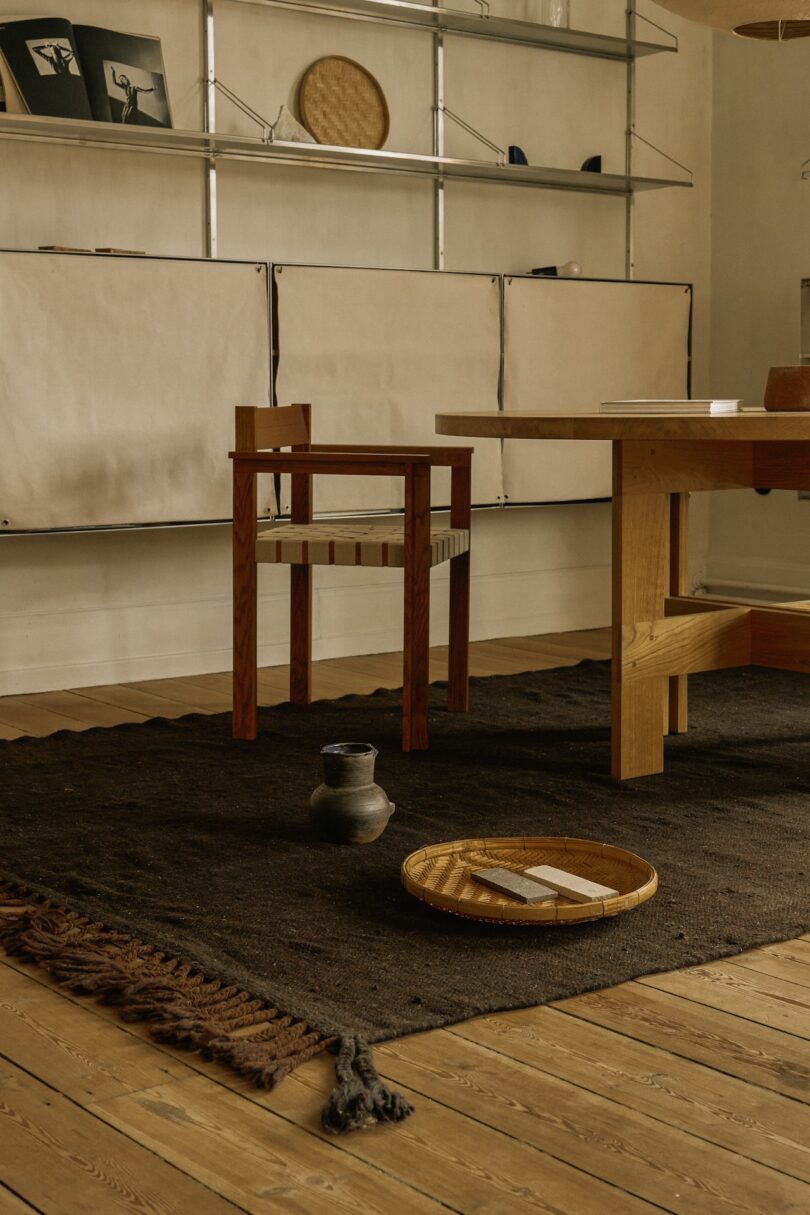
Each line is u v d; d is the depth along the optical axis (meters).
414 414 4.40
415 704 3.22
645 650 2.95
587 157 5.00
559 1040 1.73
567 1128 1.52
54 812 2.71
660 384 5.01
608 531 5.23
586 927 2.10
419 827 2.59
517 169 4.55
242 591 3.31
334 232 4.43
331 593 4.58
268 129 4.25
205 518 4.02
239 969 1.92
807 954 2.03
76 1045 1.73
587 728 3.47
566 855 2.33
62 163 3.90
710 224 5.37
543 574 5.07
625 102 5.08
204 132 3.90
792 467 3.07
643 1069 1.66
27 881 2.29
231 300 4.00
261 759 3.14
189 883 2.29
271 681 4.20
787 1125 1.52
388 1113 1.53
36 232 3.88
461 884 2.20
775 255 5.17
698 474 3.01
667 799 2.81
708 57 5.30
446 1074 1.64
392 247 4.56
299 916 2.14
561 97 4.91
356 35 4.41
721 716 3.63
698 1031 1.76
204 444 4.00
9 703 3.87
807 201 5.05
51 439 3.74
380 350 4.31
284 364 4.12
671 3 2.72
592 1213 1.35
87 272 3.75
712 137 5.33
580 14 4.94
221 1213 1.35
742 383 5.32
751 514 5.32
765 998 1.87
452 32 4.61
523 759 3.15
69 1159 1.45
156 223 4.09
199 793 2.85
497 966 1.95
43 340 3.71
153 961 1.95
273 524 4.41
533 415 2.97
